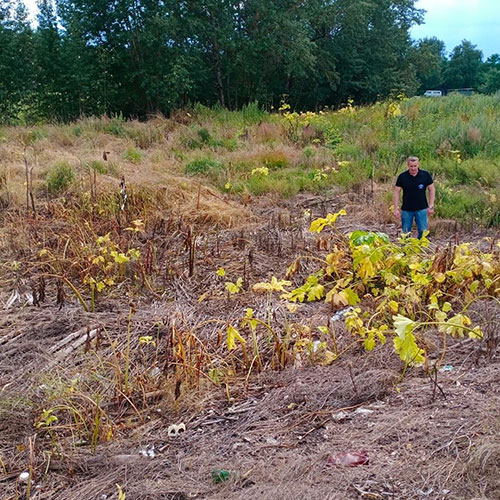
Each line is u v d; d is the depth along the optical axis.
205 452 3.09
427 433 3.02
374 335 4.08
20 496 2.86
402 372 3.74
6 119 19.17
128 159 11.27
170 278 5.75
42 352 4.31
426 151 11.12
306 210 8.20
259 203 8.98
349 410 3.41
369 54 27.83
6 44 19.09
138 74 20.36
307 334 4.25
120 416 3.54
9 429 3.37
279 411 3.46
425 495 2.58
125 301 5.31
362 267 4.41
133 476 2.93
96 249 6.27
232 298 5.25
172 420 3.47
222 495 2.67
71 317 4.89
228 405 3.61
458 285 4.72
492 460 2.69
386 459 2.86
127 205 7.91
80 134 14.09
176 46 20.91
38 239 6.72
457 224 7.62
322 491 2.64
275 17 21.81
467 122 12.69
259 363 3.97
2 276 5.80
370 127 13.59
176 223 7.39
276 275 5.82
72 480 2.96
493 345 3.99
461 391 3.43
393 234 7.48
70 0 20.52
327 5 24.41
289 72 22.48
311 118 14.38
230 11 21.98
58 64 19.81
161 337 4.50
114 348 4.07
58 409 3.51
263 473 2.83
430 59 31.17
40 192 8.89
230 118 16.91
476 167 9.98
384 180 10.03
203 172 10.45
